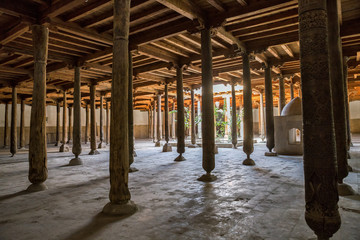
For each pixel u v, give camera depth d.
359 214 3.52
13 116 12.38
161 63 10.52
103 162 9.60
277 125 11.07
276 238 2.83
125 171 3.87
